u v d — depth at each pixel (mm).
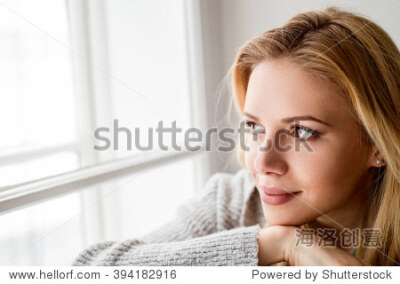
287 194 521
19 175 808
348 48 504
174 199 1005
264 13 846
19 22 858
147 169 786
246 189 737
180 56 935
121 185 908
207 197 744
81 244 916
